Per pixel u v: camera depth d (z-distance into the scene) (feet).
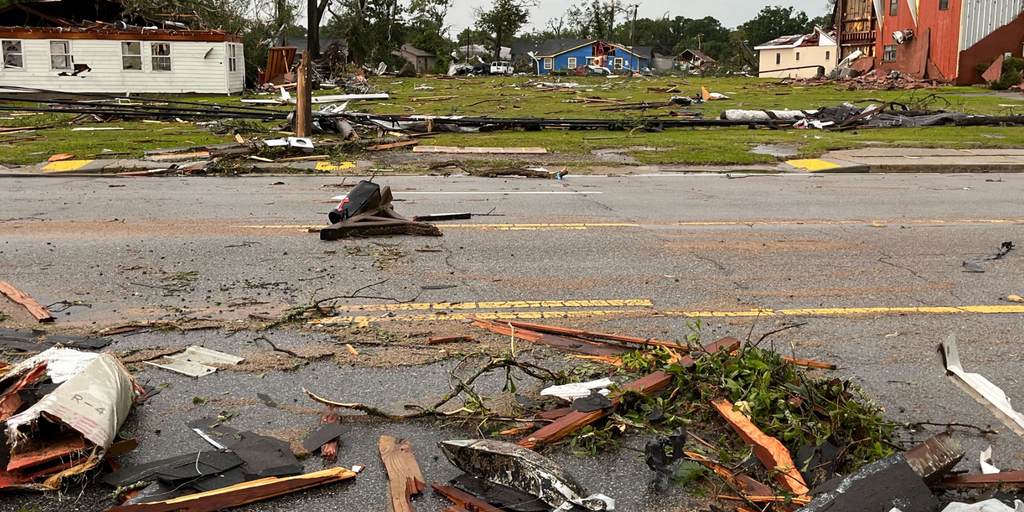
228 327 17.34
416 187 39.70
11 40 111.04
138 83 116.16
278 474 11.09
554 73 261.85
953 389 14.53
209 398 13.82
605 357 15.65
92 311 18.39
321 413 13.28
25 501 10.44
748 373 13.21
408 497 10.70
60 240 25.84
